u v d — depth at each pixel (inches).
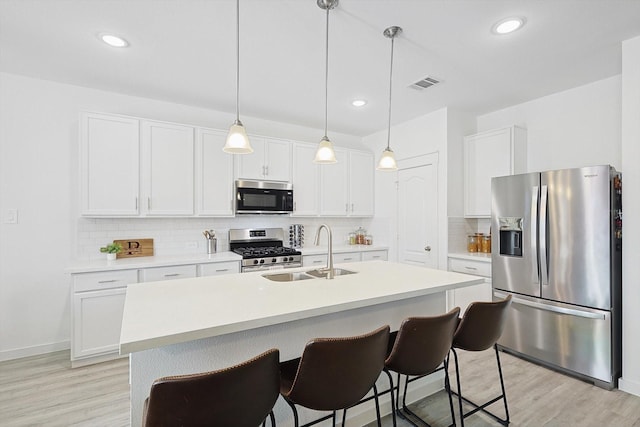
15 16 80.0
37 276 117.7
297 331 66.1
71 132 123.1
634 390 90.6
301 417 69.8
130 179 122.8
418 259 161.5
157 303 59.7
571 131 126.1
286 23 83.2
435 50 96.9
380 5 76.0
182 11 78.2
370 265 105.1
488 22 82.7
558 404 86.6
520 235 115.0
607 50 96.8
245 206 146.3
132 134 123.6
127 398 88.2
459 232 151.3
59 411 82.1
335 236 189.3
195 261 125.9
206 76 115.1
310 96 134.2
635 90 90.3
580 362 99.0
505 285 118.8
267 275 88.1
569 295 101.3
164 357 54.1
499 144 139.3
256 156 151.3
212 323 49.1
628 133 91.9
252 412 42.3
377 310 78.1
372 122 169.6
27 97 116.3
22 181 115.6
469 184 150.6
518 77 116.0
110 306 110.6
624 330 92.7
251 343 61.1
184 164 133.6
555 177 105.0
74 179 123.6
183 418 37.5
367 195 187.3
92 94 126.6
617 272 96.8
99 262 118.3
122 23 83.3
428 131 156.8
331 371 47.4
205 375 37.2
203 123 149.4
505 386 95.9
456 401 88.7
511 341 116.8
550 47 95.3
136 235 134.7
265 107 147.2
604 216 94.5
